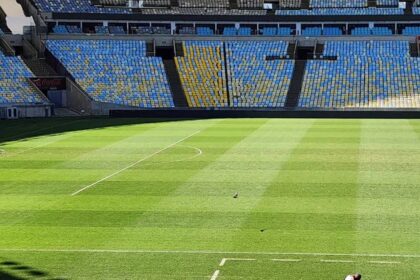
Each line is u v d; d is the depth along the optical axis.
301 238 28.97
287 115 82.69
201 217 32.66
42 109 85.88
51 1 103.88
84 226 31.30
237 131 67.06
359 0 109.06
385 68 94.94
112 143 58.78
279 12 109.06
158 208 34.53
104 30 102.38
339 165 46.34
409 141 58.44
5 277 24.67
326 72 94.81
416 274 24.44
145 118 82.69
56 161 49.44
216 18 104.25
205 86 93.75
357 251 27.09
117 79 92.94
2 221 32.41
